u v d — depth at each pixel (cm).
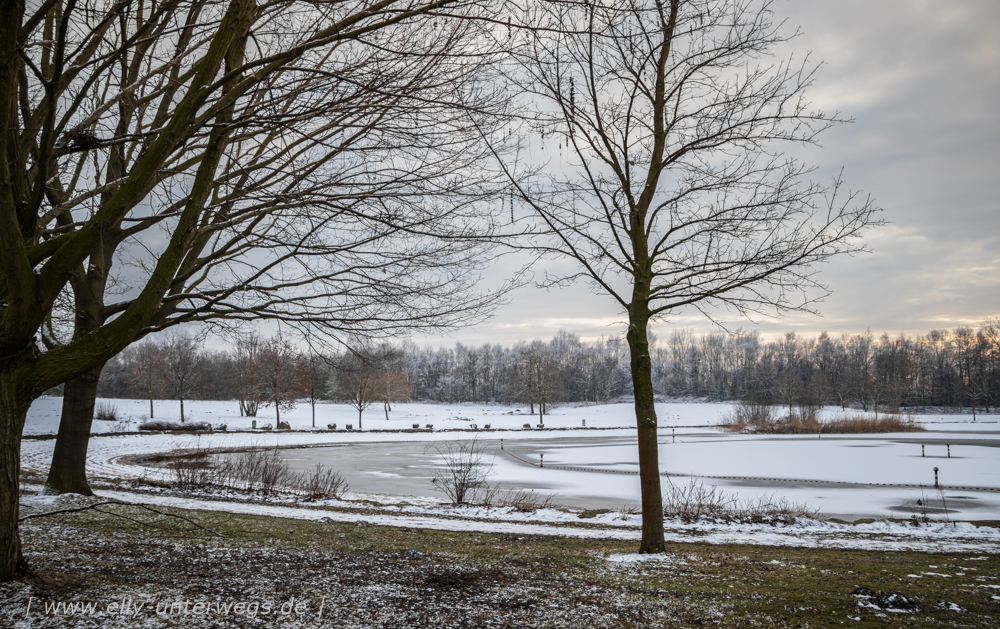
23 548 700
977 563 916
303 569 695
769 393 10462
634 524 1329
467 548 929
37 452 2497
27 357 507
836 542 1127
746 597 656
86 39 538
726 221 859
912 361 11588
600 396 13262
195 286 1080
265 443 3950
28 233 522
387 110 720
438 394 13562
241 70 493
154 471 2017
